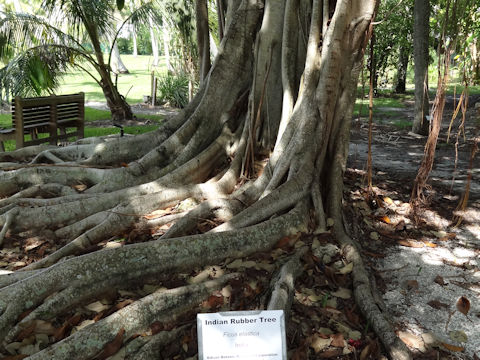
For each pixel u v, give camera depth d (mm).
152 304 3100
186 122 5672
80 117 8375
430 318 3406
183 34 11273
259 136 5594
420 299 3635
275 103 5578
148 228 4367
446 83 4637
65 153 6098
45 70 10148
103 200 4727
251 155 5352
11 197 4938
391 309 3504
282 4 5438
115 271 3328
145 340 2936
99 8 12008
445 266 4113
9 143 8859
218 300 3291
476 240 4652
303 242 4062
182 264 3545
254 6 5641
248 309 3260
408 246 4492
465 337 3182
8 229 4398
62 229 4426
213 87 5695
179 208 4703
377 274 3965
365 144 9500
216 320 2461
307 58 4988
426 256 4293
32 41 11250
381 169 7109
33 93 9602
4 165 5820
